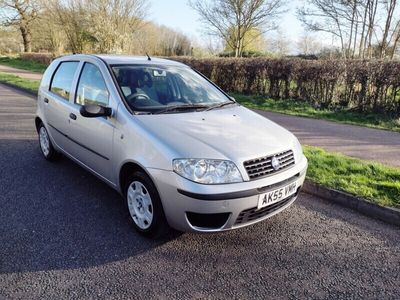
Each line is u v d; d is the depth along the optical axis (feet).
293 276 9.23
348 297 8.53
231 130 10.76
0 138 21.72
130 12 90.07
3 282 8.59
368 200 13.00
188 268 9.40
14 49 161.27
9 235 10.68
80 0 89.66
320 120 28.94
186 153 9.32
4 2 141.28
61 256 9.71
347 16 55.93
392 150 20.38
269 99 37.55
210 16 83.10
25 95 41.63
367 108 29.89
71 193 13.82
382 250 10.59
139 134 10.33
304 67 34.60
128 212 11.43
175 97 12.96
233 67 42.57
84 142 13.23
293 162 10.87
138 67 13.33
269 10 78.74
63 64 16.12
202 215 9.28
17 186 14.33
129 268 9.30
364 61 30.32
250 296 8.43
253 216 9.92
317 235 11.33
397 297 8.57
